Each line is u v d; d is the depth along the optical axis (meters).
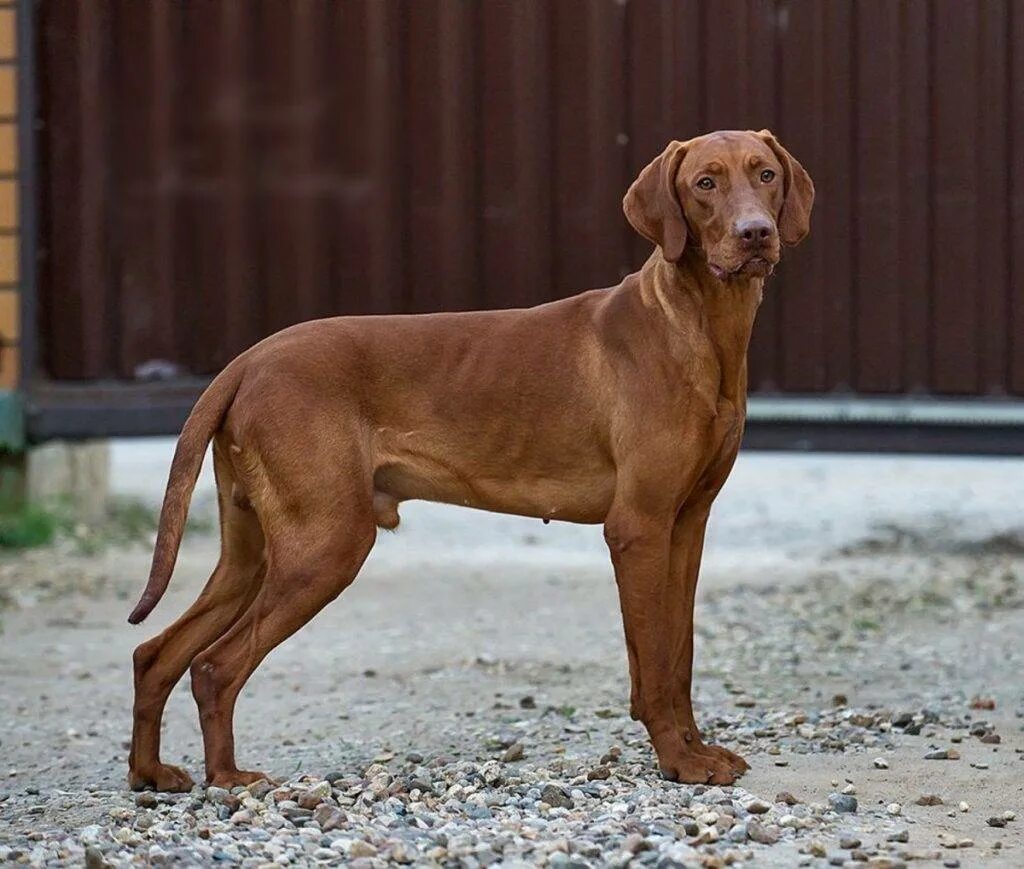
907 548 13.81
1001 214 12.51
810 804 6.27
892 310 12.62
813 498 17.19
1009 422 12.51
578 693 8.82
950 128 12.49
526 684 9.11
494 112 12.68
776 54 12.50
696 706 8.42
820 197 12.59
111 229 12.88
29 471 14.15
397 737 7.90
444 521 15.88
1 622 11.02
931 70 12.48
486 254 12.77
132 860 5.51
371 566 13.25
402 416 6.81
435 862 5.48
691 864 5.36
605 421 6.66
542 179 12.70
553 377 6.73
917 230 12.57
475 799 6.31
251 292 12.85
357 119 12.74
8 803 6.82
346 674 9.48
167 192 12.84
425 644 10.28
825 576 12.40
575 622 10.90
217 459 6.92
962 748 7.25
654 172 6.64
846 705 8.34
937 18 12.45
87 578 12.44
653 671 6.59
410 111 12.73
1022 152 12.45
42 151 12.85
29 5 12.73
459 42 12.66
